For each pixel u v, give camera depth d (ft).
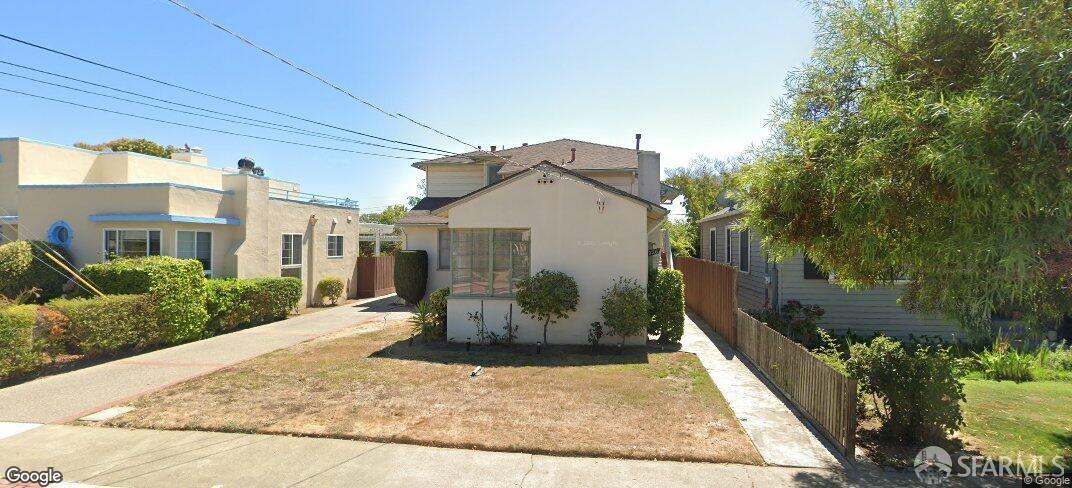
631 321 31.14
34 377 25.86
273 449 16.69
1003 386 24.82
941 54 14.55
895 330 36.76
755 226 19.74
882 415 17.98
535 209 33.71
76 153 47.14
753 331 28.45
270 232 51.42
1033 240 11.69
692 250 84.69
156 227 40.86
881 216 13.97
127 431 18.35
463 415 19.65
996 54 12.37
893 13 16.06
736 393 22.89
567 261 33.45
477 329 34.04
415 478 14.67
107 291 32.96
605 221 33.27
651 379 25.03
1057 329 33.94
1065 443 17.08
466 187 59.57
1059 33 11.27
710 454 16.14
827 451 16.53
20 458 16.08
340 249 64.13
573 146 61.93
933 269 14.60
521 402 21.26
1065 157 11.13
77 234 41.81
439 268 55.42
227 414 19.93
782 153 18.02
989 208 11.89
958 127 11.81
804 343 35.24
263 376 25.77
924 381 16.94
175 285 34.14
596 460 15.84
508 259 34.06
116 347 30.17
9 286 37.27
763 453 16.33
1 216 43.65
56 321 26.78
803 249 19.04
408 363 28.35
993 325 34.01
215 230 45.37
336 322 44.88
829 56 17.83
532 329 33.81
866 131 15.39
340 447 16.81
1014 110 11.46
